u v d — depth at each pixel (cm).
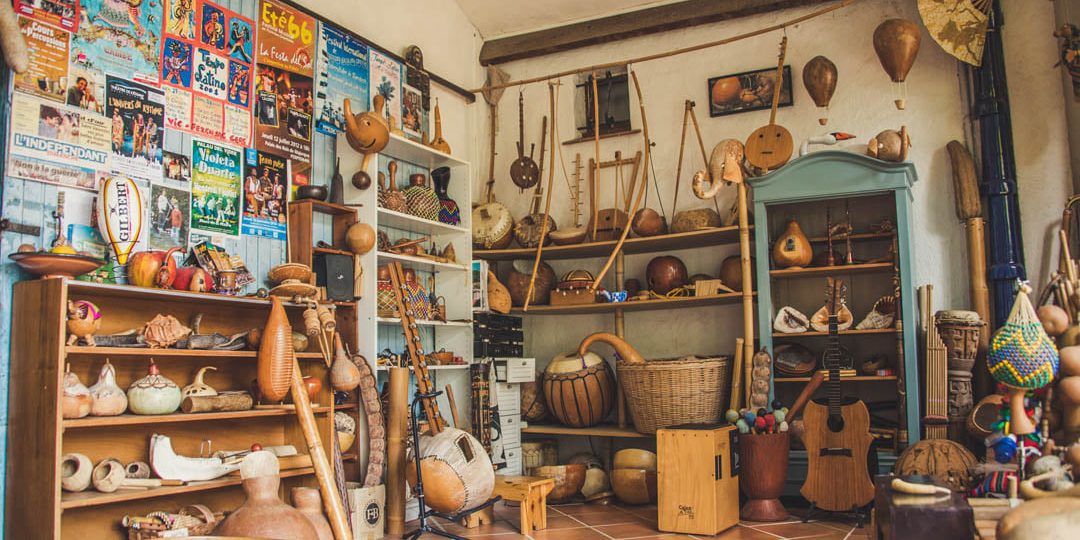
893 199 584
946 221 569
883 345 577
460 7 708
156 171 432
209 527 395
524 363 626
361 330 514
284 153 511
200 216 452
